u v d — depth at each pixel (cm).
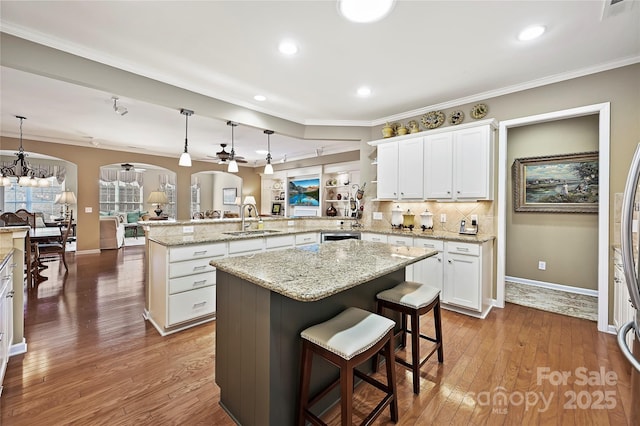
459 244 314
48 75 232
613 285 265
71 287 399
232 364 164
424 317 306
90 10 197
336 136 442
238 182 1017
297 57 259
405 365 188
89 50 246
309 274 152
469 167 331
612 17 202
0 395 177
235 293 163
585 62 266
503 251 332
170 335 262
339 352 130
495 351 235
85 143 626
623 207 95
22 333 230
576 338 256
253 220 400
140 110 404
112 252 667
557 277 403
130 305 334
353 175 685
